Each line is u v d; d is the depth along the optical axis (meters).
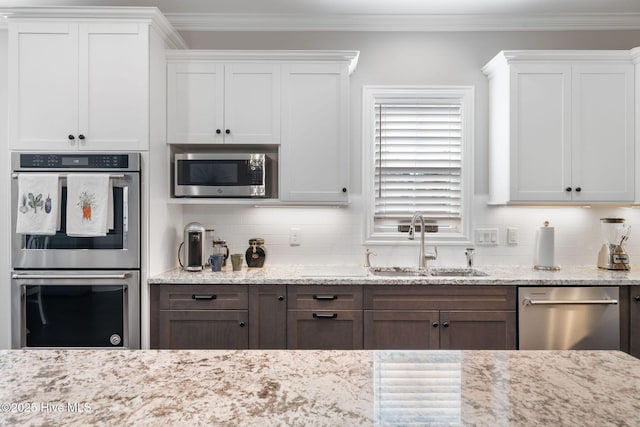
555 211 3.08
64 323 2.44
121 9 2.45
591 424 0.73
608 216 3.06
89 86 2.50
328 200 2.77
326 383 0.92
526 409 0.79
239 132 2.76
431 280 2.46
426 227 3.09
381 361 1.06
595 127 2.71
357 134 3.11
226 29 3.11
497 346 2.46
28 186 2.40
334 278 2.49
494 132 2.98
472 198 3.09
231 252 3.10
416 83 3.11
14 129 2.49
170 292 2.49
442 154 3.12
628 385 0.90
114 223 2.46
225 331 2.50
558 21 3.04
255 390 0.88
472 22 3.06
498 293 2.46
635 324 2.46
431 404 0.81
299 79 2.76
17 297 2.42
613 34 3.06
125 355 1.10
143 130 2.50
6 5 2.82
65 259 2.44
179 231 3.04
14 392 0.87
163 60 2.73
